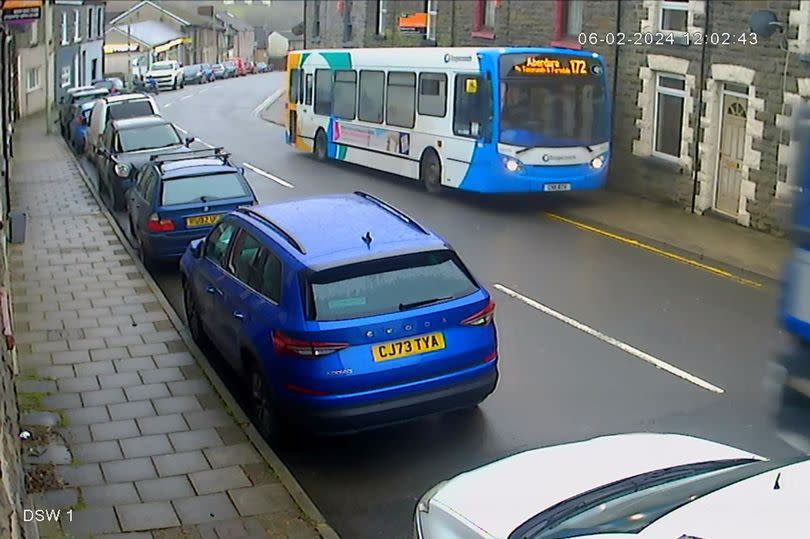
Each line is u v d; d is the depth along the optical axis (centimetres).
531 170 1800
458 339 769
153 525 646
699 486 416
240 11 15375
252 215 908
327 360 733
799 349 882
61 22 4888
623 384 929
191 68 6988
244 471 727
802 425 822
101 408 847
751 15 1588
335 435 786
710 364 980
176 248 1349
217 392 884
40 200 2016
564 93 1808
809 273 834
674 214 1795
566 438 808
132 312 1152
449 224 1720
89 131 2684
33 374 932
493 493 479
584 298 1235
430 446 799
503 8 2480
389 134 2209
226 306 876
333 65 2498
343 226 840
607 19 2006
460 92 1909
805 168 845
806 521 344
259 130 3531
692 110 1788
